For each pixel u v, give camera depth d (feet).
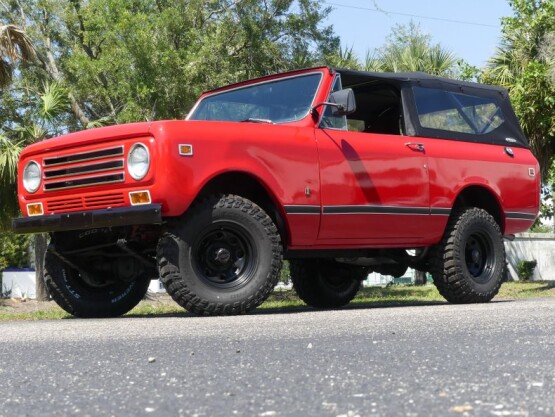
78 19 61.26
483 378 6.13
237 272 16.19
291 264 22.40
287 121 17.92
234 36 56.03
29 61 38.40
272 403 5.23
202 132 15.61
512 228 21.43
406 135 19.44
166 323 13.51
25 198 17.35
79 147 16.38
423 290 45.70
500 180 20.92
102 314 18.58
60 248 17.92
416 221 18.90
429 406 4.94
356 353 7.99
